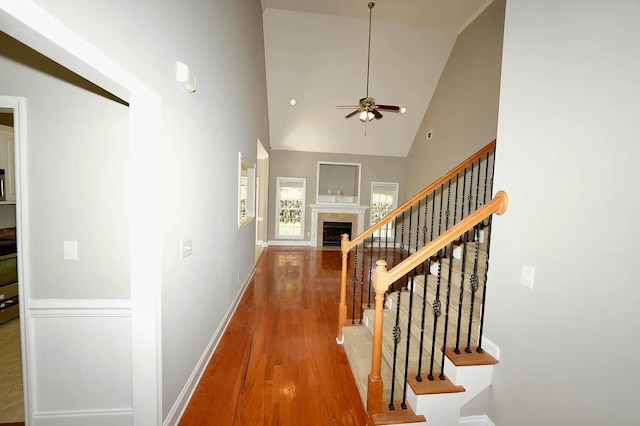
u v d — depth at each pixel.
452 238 1.68
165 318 1.62
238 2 3.22
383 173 8.23
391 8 5.00
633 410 1.06
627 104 1.09
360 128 7.41
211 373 2.27
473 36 5.14
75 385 1.66
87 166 1.61
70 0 0.92
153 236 1.47
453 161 5.73
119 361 1.67
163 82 1.52
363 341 2.51
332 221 8.18
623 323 1.09
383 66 6.08
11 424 1.75
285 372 2.30
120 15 1.16
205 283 2.31
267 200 7.71
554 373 1.36
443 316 2.34
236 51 3.17
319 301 3.89
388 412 1.71
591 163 1.21
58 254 1.62
